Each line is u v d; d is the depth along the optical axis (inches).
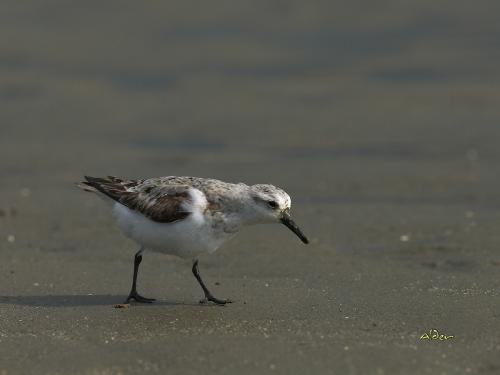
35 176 731.4
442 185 677.9
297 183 695.1
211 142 844.6
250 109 973.2
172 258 499.2
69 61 1182.9
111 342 350.0
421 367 316.8
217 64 1173.1
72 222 590.2
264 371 314.5
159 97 1034.1
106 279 458.9
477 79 1055.6
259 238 540.1
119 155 802.8
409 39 1252.5
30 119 938.1
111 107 988.6
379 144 818.2
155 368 320.2
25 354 337.1
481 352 333.1
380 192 663.8
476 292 422.6
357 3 1441.9
